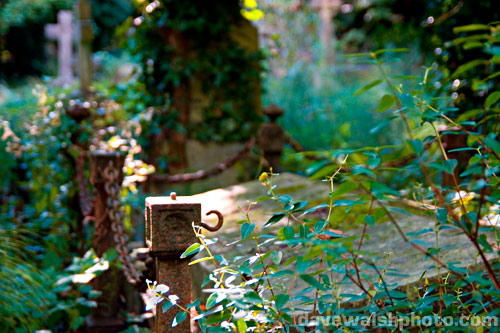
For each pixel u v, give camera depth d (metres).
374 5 8.11
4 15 14.77
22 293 3.56
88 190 5.24
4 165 6.12
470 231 1.67
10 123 6.98
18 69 21.84
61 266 4.51
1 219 5.43
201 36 7.05
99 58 18.03
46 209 5.41
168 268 2.21
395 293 1.86
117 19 22.22
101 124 6.54
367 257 2.83
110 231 3.86
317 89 11.83
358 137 9.45
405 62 9.44
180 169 7.07
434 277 2.49
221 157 7.23
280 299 1.70
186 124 7.10
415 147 1.53
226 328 1.84
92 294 3.64
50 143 5.44
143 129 6.82
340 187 1.57
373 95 10.40
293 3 13.45
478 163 2.04
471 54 4.95
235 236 3.59
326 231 1.77
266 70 7.47
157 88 7.16
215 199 4.56
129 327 3.52
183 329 2.24
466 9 5.31
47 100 6.35
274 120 5.64
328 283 1.91
